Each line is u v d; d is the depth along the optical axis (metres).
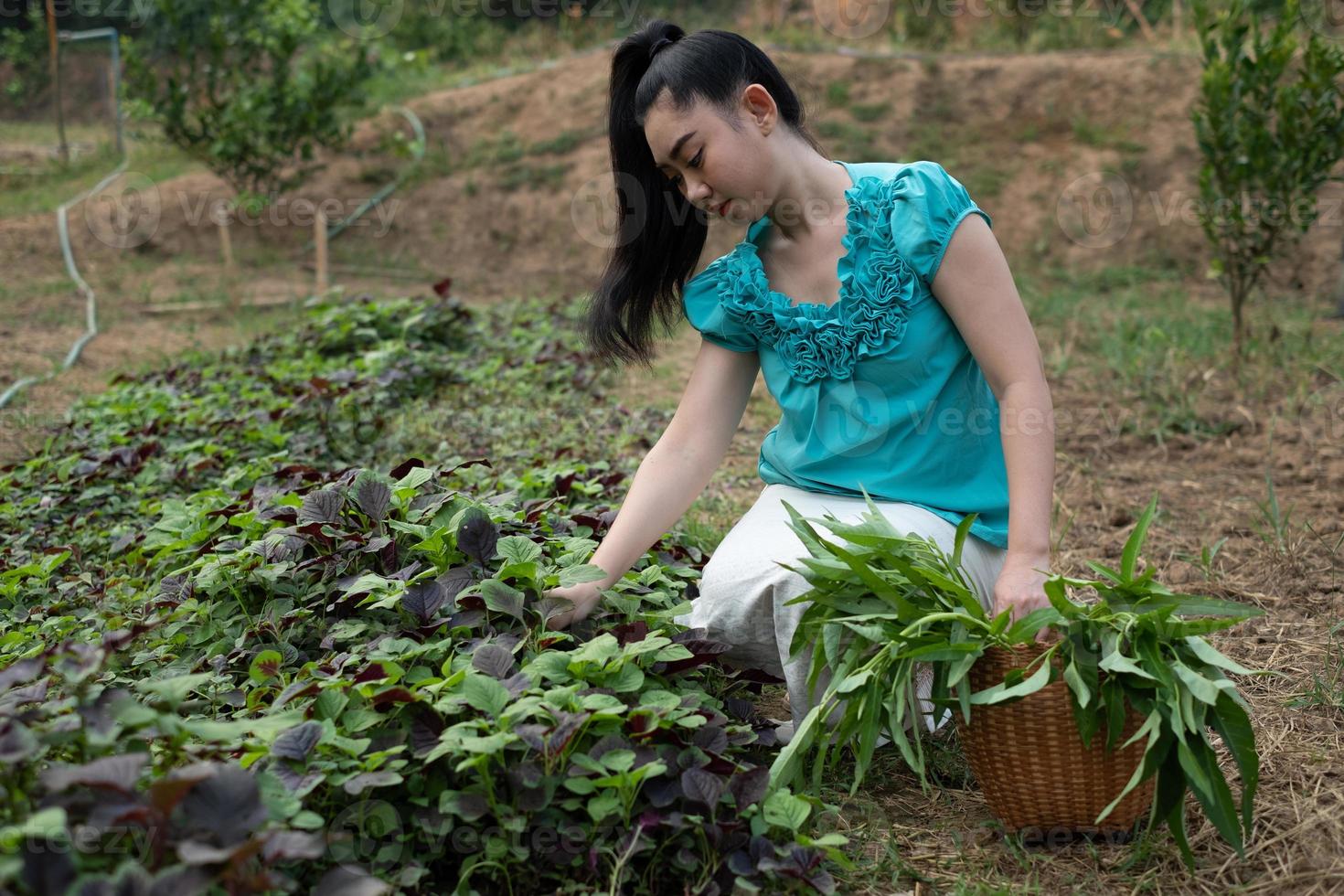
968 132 10.93
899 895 2.16
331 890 1.75
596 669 2.23
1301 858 2.20
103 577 3.58
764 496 2.74
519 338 7.17
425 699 2.10
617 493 3.95
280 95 10.05
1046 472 2.29
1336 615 3.33
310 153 10.20
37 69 18.98
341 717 2.15
